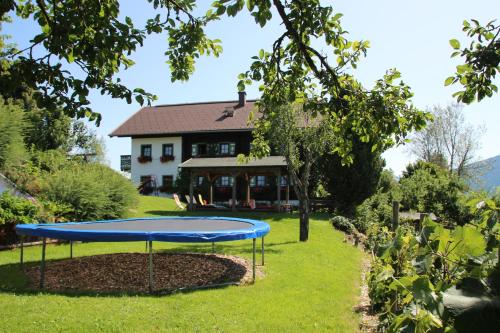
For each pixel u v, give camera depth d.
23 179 13.59
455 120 38.59
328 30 3.70
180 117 33.31
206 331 4.69
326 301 6.11
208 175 22.84
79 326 4.73
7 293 6.22
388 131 4.06
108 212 13.96
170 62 5.09
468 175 37.34
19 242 11.04
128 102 3.76
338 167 20.45
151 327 4.77
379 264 5.42
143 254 9.62
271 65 4.16
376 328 4.88
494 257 1.70
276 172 21.05
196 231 6.94
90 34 3.56
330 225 17.17
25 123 14.59
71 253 9.35
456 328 1.46
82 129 29.02
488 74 3.65
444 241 1.90
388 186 25.83
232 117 31.28
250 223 9.12
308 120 13.33
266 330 4.79
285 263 8.84
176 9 4.69
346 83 4.14
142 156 32.56
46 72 3.41
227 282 7.04
